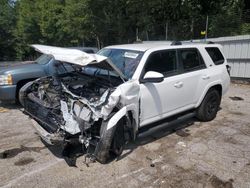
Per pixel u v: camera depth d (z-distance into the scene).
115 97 3.72
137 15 20.38
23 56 40.78
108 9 22.52
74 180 3.68
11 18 45.28
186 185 3.60
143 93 4.38
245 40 10.41
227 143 4.91
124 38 22.95
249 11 16.19
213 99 6.06
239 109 7.17
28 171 3.91
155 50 4.74
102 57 3.71
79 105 3.87
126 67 4.53
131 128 4.23
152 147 4.70
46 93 4.59
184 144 4.84
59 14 29.77
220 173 3.89
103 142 3.83
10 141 4.92
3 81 6.77
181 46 5.28
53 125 4.09
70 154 4.24
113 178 3.73
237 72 10.94
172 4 18.12
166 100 4.85
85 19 23.12
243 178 3.77
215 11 16.86
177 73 5.09
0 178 3.72
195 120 6.17
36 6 35.28
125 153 4.45
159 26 19.31
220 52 6.32
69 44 30.69
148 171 3.92
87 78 4.64
